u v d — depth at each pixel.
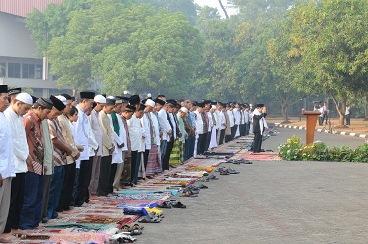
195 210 13.83
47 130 11.84
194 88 84.88
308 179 19.77
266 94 75.38
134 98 17.42
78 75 76.12
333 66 43.50
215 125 31.27
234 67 76.94
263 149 31.61
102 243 10.09
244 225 12.20
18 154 10.82
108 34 74.31
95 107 15.02
